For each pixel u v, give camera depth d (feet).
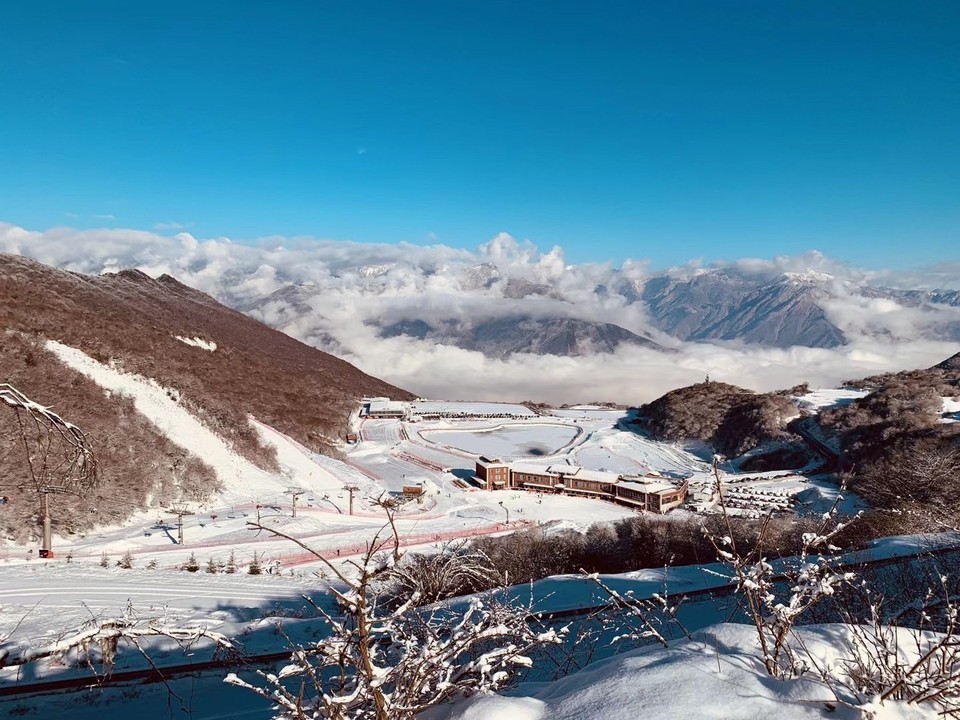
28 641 47.52
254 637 50.14
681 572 63.26
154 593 71.20
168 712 35.37
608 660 11.98
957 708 9.14
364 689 10.48
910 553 39.40
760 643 11.71
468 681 11.82
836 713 9.05
